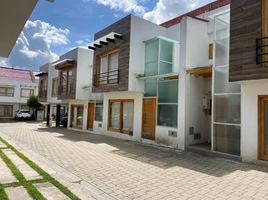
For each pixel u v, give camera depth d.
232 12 7.48
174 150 9.90
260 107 7.47
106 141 12.53
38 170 6.42
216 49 9.05
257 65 6.74
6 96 36.09
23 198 4.43
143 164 7.39
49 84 23.09
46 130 18.56
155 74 11.96
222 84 8.73
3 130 18.16
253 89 7.62
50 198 4.48
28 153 8.95
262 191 5.04
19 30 3.75
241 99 7.91
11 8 2.97
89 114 17.95
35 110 33.62
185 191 5.05
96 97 17.14
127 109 13.85
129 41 12.15
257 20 6.84
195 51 10.62
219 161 7.82
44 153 9.02
